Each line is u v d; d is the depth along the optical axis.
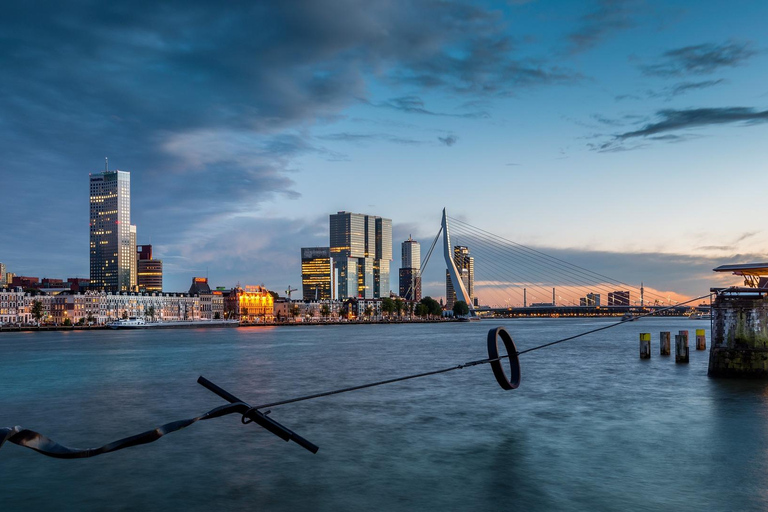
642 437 34.59
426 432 36.44
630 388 53.06
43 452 6.42
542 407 44.50
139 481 27.36
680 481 26.41
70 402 51.56
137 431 39.62
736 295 56.44
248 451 32.28
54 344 164.62
